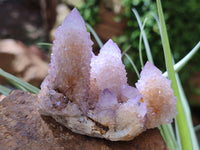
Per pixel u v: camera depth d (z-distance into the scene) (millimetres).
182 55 433
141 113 126
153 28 424
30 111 149
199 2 419
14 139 132
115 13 459
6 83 457
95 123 132
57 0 576
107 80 134
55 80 133
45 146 132
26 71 475
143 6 437
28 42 738
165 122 133
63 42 124
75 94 130
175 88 154
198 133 431
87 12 475
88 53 127
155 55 438
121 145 142
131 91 134
